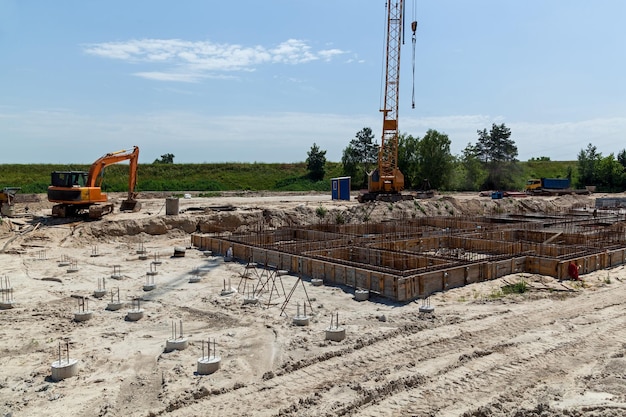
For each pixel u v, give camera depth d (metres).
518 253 18.66
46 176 57.56
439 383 8.47
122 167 64.44
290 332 11.30
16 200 37.84
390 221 30.16
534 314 12.37
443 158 65.31
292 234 25.36
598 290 14.93
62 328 11.81
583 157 74.25
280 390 8.33
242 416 7.50
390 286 13.84
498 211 42.44
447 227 30.28
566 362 9.38
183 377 8.95
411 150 67.88
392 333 10.95
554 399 7.81
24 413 7.77
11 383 8.89
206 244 23.02
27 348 10.57
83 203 27.20
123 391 8.51
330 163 77.56
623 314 12.41
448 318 12.06
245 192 54.19
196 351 10.25
